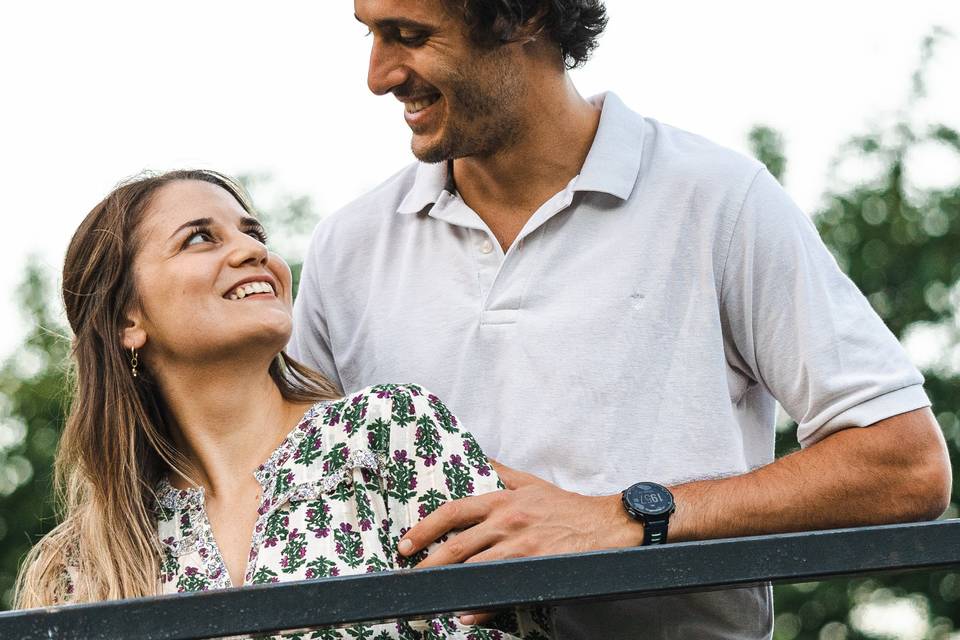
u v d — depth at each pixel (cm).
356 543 248
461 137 287
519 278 289
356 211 316
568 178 293
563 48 296
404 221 309
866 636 977
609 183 287
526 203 295
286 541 248
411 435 257
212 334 265
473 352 288
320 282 314
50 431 980
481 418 286
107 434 273
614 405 278
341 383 310
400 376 296
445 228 300
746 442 290
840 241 1112
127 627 171
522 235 290
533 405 281
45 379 995
